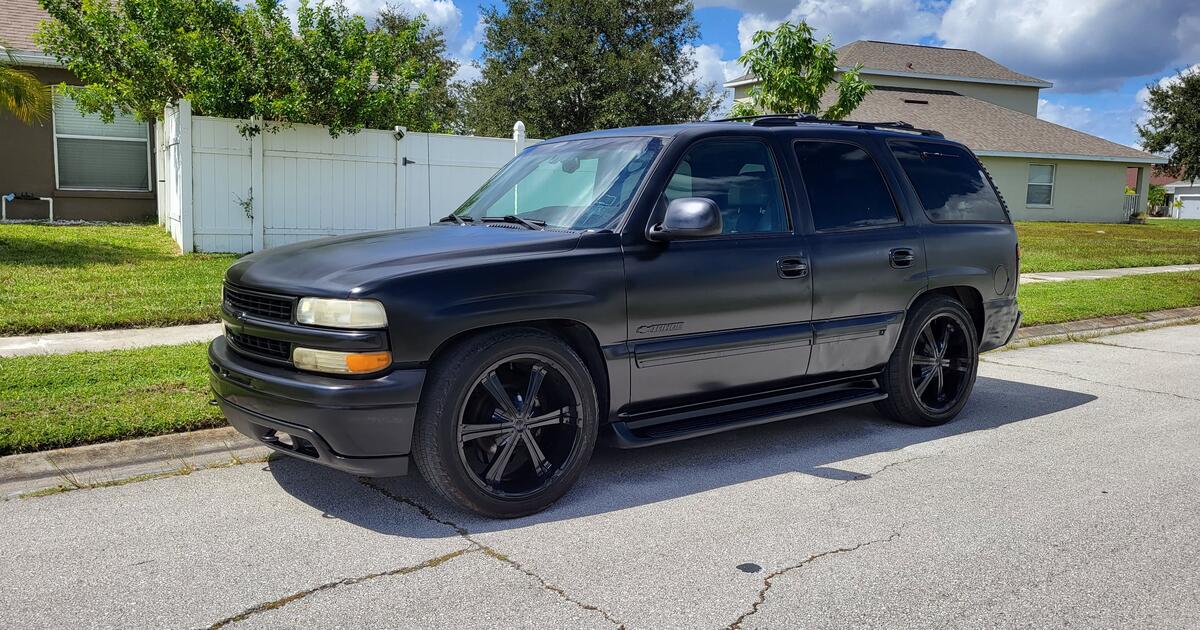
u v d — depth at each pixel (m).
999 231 6.28
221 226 12.14
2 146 16.27
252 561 3.67
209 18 12.40
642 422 4.66
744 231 4.95
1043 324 10.21
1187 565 3.76
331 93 12.22
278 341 4.05
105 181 17.16
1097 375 7.84
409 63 13.56
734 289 4.81
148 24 12.44
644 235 4.55
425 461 4.00
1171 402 6.80
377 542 3.90
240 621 3.16
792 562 3.74
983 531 4.12
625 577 3.57
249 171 12.20
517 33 27.86
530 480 4.30
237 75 11.95
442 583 3.50
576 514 4.29
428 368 3.98
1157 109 44.84
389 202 13.19
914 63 37.25
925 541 3.99
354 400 3.79
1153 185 55.66
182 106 11.70
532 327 4.25
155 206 17.62
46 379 5.85
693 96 28.83
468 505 4.09
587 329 4.36
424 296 3.90
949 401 6.11
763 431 5.86
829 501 4.51
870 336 5.50
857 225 5.46
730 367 4.88
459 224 5.08
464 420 4.07
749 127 5.16
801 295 5.11
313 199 12.67
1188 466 5.17
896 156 5.84
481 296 4.02
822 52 12.48
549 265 4.22
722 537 4.01
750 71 12.96
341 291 3.85
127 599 3.31
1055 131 33.62
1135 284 13.33
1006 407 6.62
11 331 7.45
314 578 3.52
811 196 5.29
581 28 27.53
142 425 5.00
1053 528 4.16
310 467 4.88
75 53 12.95
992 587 3.52
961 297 6.20
